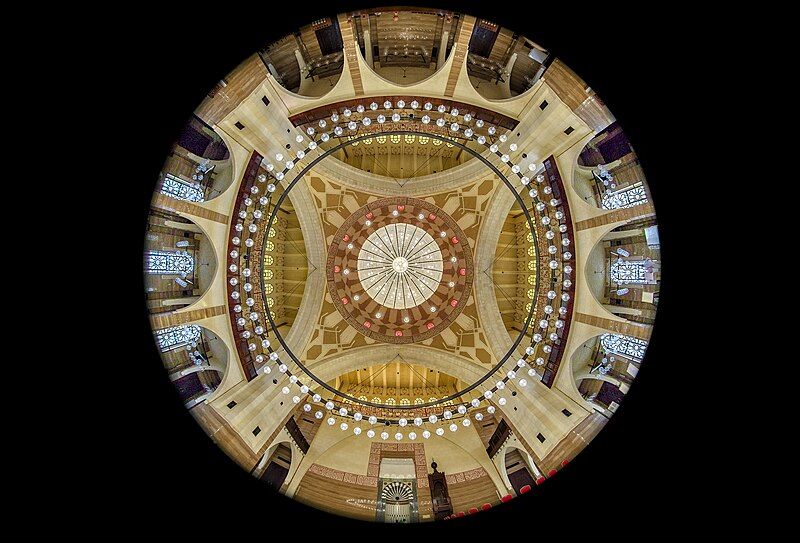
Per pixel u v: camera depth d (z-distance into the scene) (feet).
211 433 44.98
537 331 52.90
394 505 49.29
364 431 57.88
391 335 62.90
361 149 62.49
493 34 47.75
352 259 61.87
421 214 59.31
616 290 51.03
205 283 51.60
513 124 49.93
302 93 53.06
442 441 57.21
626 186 47.44
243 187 49.39
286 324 62.34
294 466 52.75
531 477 49.37
